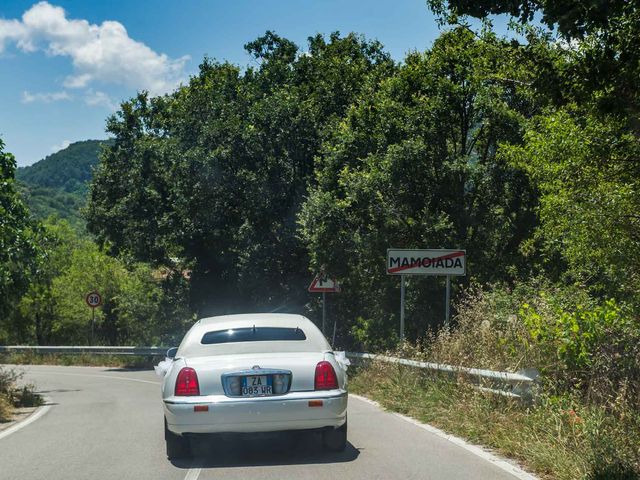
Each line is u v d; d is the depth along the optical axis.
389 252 16.20
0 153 19.06
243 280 28.39
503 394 9.58
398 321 20.59
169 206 31.59
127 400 16.36
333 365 8.07
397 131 20.38
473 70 19.33
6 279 18.91
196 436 7.80
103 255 58.50
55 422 12.35
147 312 44.84
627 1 6.65
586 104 8.59
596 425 7.34
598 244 11.94
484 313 13.65
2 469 7.92
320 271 21.64
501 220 20.00
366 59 30.66
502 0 7.20
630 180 11.31
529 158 13.70
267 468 7.57
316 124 27.59
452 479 6.83
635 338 8.97
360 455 8.12
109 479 7.22
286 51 31.91
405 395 12.30
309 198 21.62
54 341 63.84
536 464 7.20
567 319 9.32
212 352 8.27
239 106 28.70
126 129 33.00
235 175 27.45
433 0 9.50
